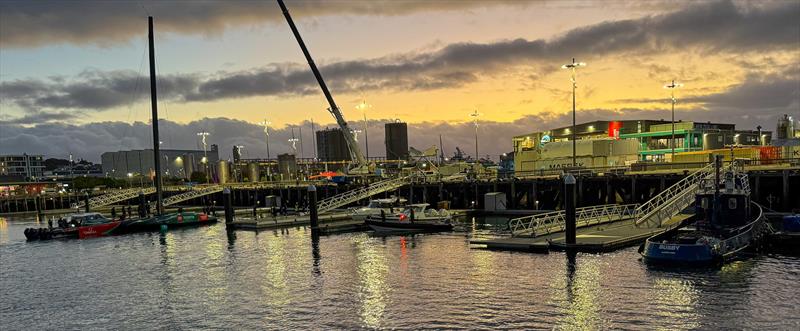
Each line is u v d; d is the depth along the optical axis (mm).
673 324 20359
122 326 23516
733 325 20078
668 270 28688
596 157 74688
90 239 56094
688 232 36438
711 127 98562
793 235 33312
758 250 33062
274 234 53375
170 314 24891
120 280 33031
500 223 56281
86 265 39469
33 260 43156
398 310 23609
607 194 59094
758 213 41656
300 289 28219
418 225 50719
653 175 55406
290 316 23500
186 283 31078
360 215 58031
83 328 23516
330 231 51875
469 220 60062
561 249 35125
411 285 27938
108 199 105500
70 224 60438
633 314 21641
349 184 89938
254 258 38562
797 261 30203
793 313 21281
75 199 130500
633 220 46344
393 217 52312
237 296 27406
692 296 23812
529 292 25438
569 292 25109
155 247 47688
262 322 22844
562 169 70375
